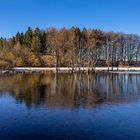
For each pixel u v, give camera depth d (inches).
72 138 1149.1
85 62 5816.9
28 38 7721.5
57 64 5753.0
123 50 6727.4
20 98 2031.3
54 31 6058.1
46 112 1571.1
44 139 1140.5
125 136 1168.8
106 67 6353.3
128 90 2564.0
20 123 1348.4
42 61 6599.4
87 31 6131.9
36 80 3533.5
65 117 1462.8
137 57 6894.7
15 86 2787.9
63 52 5703.7
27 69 5895.7
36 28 7849.4
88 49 5762.8
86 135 1181.7
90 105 1776.6
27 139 1141.1
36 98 2033.7
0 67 5536.4
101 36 6107.3
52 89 2578.7
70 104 1806.1
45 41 7150.6
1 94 2219.5
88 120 1403.8
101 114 1526.8
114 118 1439.5
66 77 4151.1
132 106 1745.8
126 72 5570.9
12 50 6481.3
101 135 1181.7
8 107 1707.7
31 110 1624.0
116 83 3228.3
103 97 2107.5
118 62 6609.3
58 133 1207.6
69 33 5826.8
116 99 2010.3
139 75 4672.7
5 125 1316.4
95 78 3969.0
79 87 2778.1
